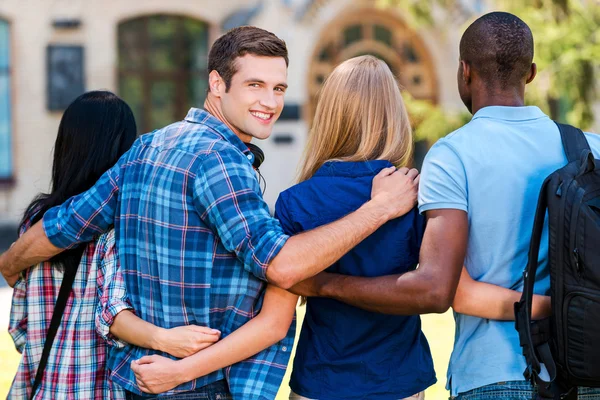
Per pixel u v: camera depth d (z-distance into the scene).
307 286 2.98
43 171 16.77
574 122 12.30
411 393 3.03
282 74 3.16
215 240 2.98
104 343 3.37
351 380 3.00
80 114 3.53
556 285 2.66
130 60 17.78
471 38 3.03
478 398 2.88
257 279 3.00
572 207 2.62
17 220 16.56
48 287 3.46
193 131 3.09
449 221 2.83
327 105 3.18
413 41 18.22
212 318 2.99
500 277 2.90
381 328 3.02
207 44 18.19
